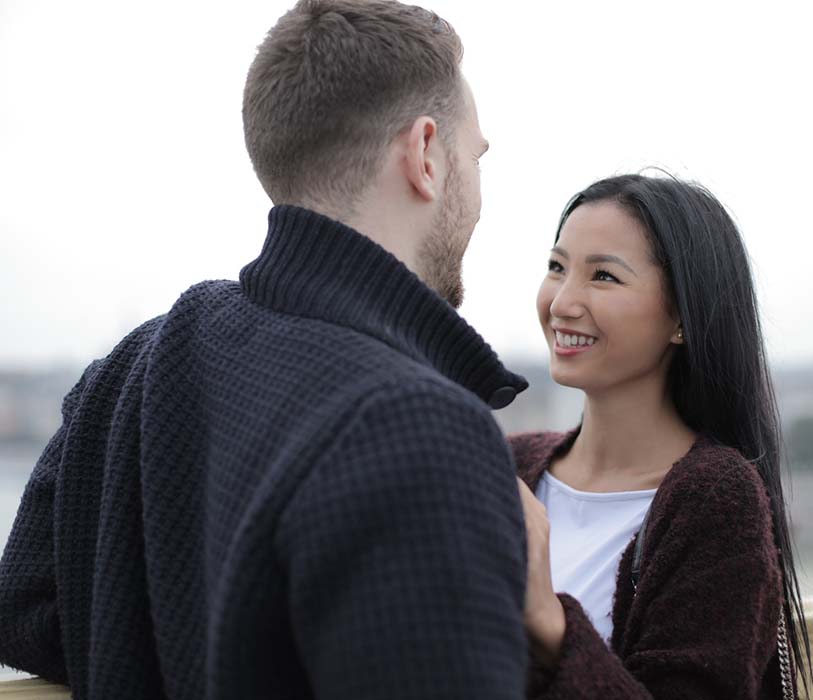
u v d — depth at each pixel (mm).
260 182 1030
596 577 1412
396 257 956
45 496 1131
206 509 880
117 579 968
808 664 1683
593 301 1460
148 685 958
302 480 750
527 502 1062
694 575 1270
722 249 1501
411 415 746
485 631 689
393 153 970
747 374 1511
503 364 947
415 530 705
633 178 1533
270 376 858
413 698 667
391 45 965
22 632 1101
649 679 1212
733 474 1326
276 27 1020
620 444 1528
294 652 786
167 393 962
